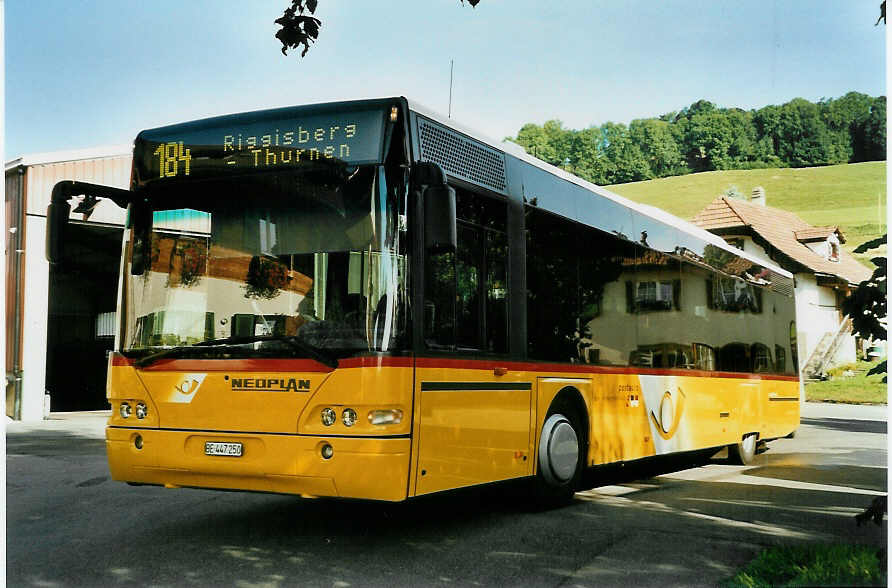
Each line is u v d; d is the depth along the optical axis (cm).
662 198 8888
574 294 932
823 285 5219
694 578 616
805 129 8638
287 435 651
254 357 668
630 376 1044
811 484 1147
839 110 8419
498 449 770
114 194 739
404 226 670
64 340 2377
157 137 747
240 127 723
